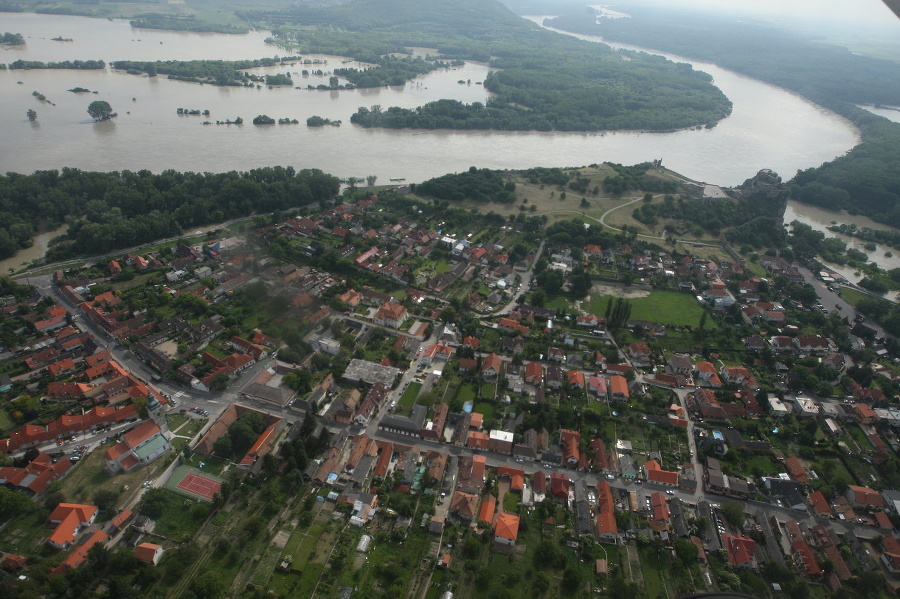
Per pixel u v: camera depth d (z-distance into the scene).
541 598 137.50
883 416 198.25
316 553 145.88
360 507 158.00
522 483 167.62
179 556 140.75
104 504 155.88
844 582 144.38
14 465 168.12
